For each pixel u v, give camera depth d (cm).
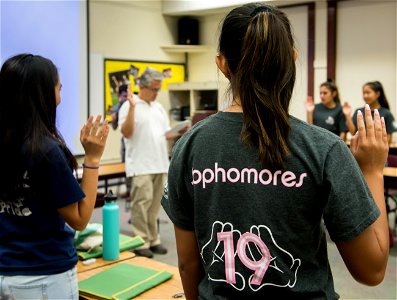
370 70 584
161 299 160
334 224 80
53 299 133
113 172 408
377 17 573
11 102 126
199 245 89
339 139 82
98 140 143
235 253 82
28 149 124
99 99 619
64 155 130
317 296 82
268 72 82
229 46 87
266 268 81
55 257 133
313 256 83
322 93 497
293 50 85
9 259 130
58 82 137
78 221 135
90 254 199
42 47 537
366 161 88
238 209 82
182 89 693
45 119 129
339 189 78
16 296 130
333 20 603
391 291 308
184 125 372
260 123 81
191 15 719
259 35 82
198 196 87
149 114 368
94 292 163
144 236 372
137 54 670
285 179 80
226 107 91
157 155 369
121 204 571
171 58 723
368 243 80
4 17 498
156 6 693
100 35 618
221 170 84
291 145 81
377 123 87
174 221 94
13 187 127
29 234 130
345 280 321
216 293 85
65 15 560
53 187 127
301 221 81
